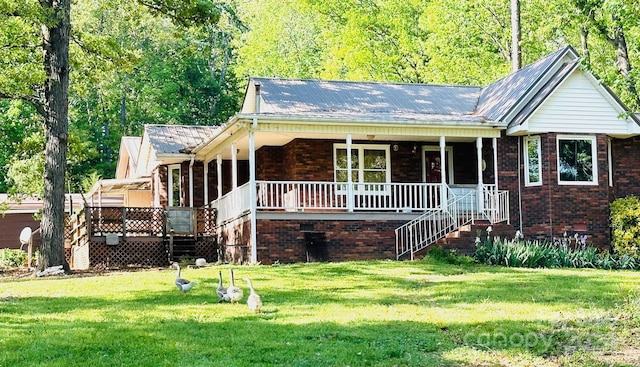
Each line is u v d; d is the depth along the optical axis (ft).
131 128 193.06
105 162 188.44
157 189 110.52
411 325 44.78
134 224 91.40
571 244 87.45
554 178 87.92
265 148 96.99
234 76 204.64
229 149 96.07
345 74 180.45
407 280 62.95
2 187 153.69
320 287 59.21
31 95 79.20
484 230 82.38
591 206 88.63
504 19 142.72
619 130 90.68
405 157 97.09
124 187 120.67
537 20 137.39
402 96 100.01
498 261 75.82
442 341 41.32
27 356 37.40
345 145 94.68
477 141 88.33
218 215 94.48
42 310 49.80
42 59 82.28
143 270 78.79
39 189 95.45
